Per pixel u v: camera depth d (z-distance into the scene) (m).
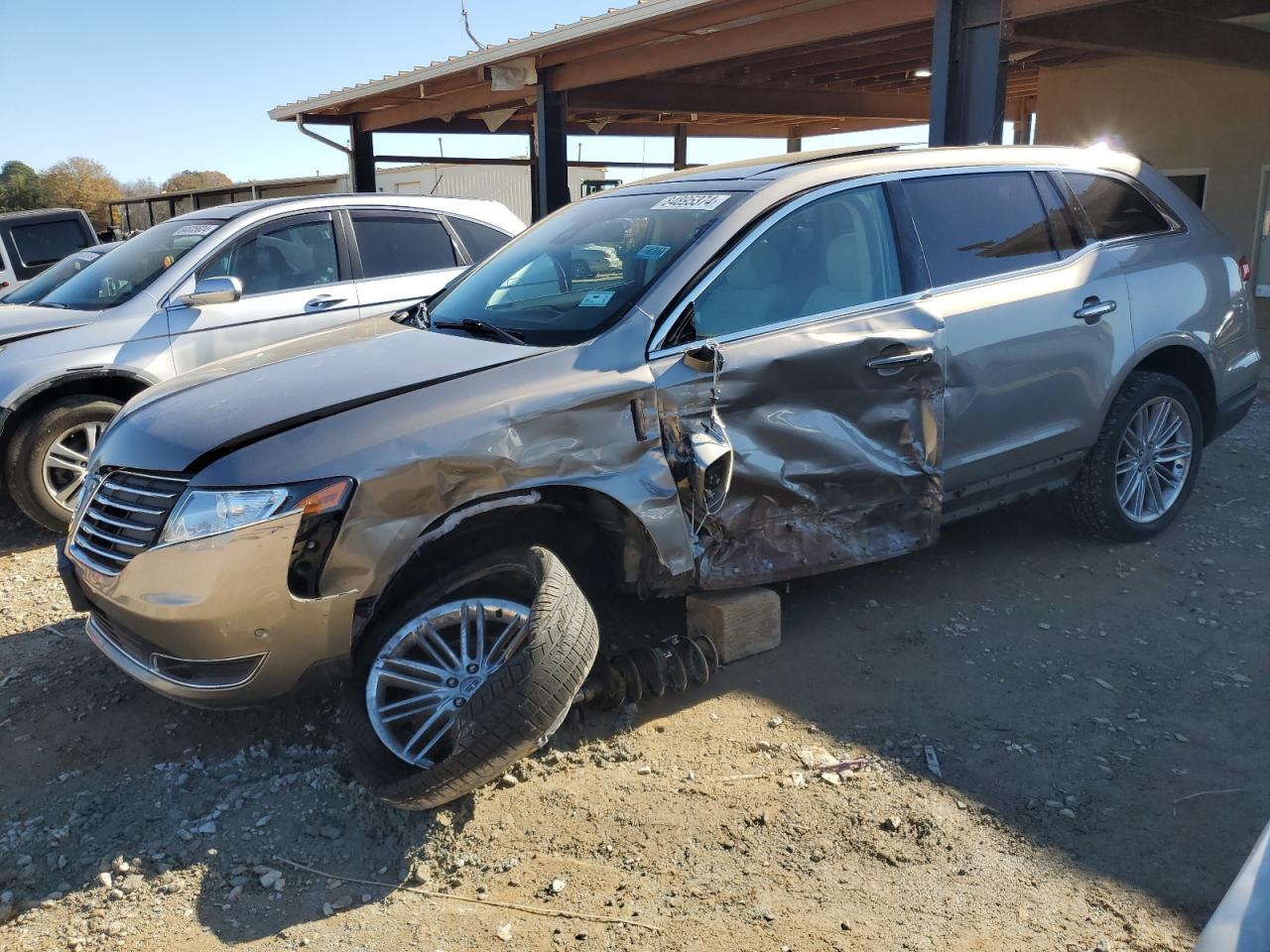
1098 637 4.29
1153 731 3.57
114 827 3.16
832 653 4.18
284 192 31.86
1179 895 2.77
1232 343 5.51
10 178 66.56
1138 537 5.29
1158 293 5.10
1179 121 14.59
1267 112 13.59
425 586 3.32
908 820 3.12
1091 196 5.07
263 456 3.09
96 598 3.35
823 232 4.16
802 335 3.92
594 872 2.92
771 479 3.87
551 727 2.98
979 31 8.69
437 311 4.46
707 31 11.18
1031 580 4.87
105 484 3.42
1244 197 14.06
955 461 4.40
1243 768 3.34
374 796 3.15
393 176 31.81
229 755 3.58
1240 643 4.20
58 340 5.99
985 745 3.51
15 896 2.87
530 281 4.31
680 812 3.18
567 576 3.23
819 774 3.36
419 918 2.76
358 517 3.07
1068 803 3.18
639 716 3.75
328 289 6.93
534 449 3.35
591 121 18.94
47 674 4.26
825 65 14.45
